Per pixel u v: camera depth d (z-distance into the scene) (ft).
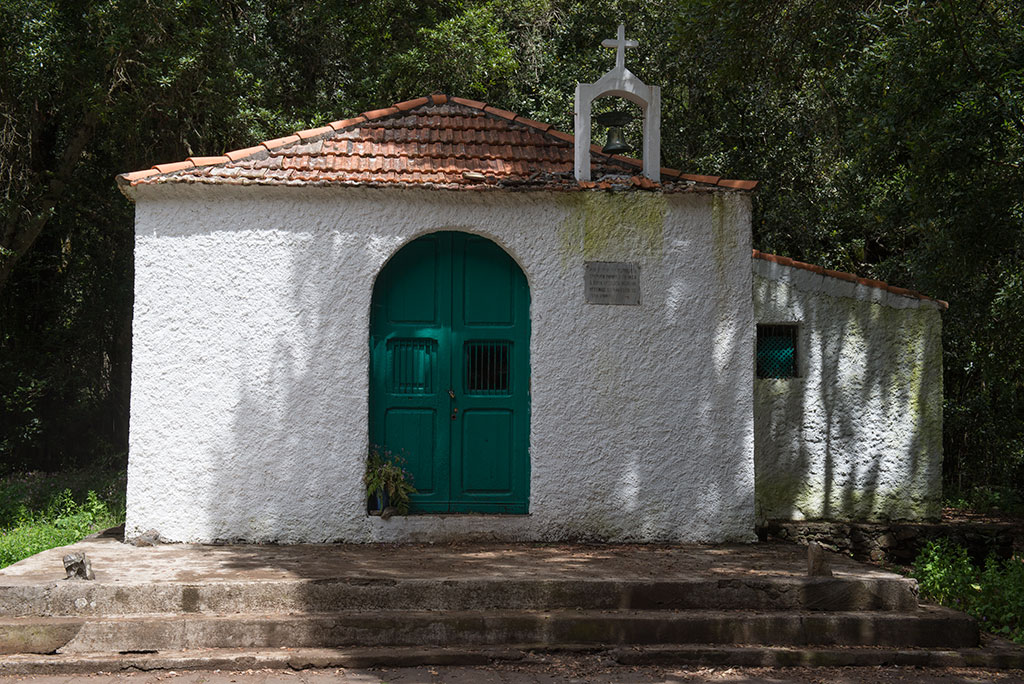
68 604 21.77
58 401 60.44
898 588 23.41
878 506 34.12
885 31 34.73
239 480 27.86
